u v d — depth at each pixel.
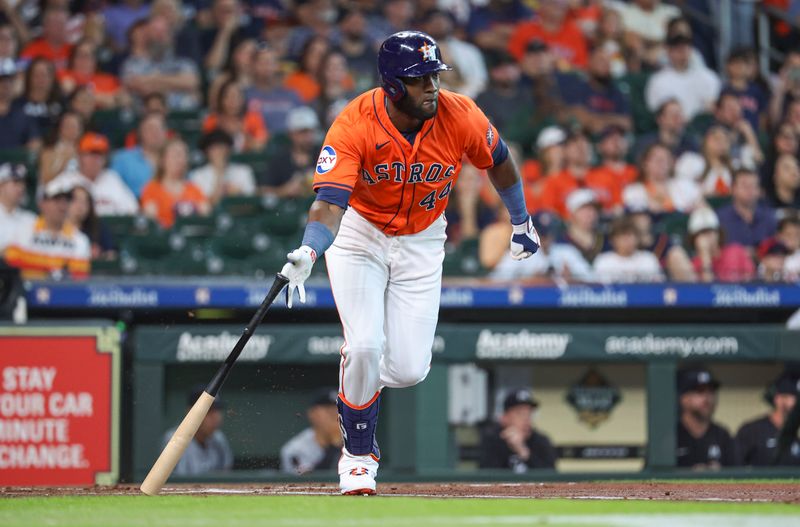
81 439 31.33
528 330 35.97
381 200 18.91
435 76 17.86
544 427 36.72
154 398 34.88
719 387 37.00
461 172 42.12
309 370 35.75
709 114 47.31
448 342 35.72
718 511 15.92
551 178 43.69
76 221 40.38
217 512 15.76
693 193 44.38
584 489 22.17
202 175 43.16
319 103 45.88
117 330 31.67
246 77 46.16
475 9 51.16
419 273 19.53
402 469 35.16
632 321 40.47
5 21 46.47
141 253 41.12
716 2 51.22
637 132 47.81
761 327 36.56
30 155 41.94
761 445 37.12
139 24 46.91
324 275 39.62
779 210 44.28
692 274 42.09
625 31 50.41
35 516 15.48
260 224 42.06
